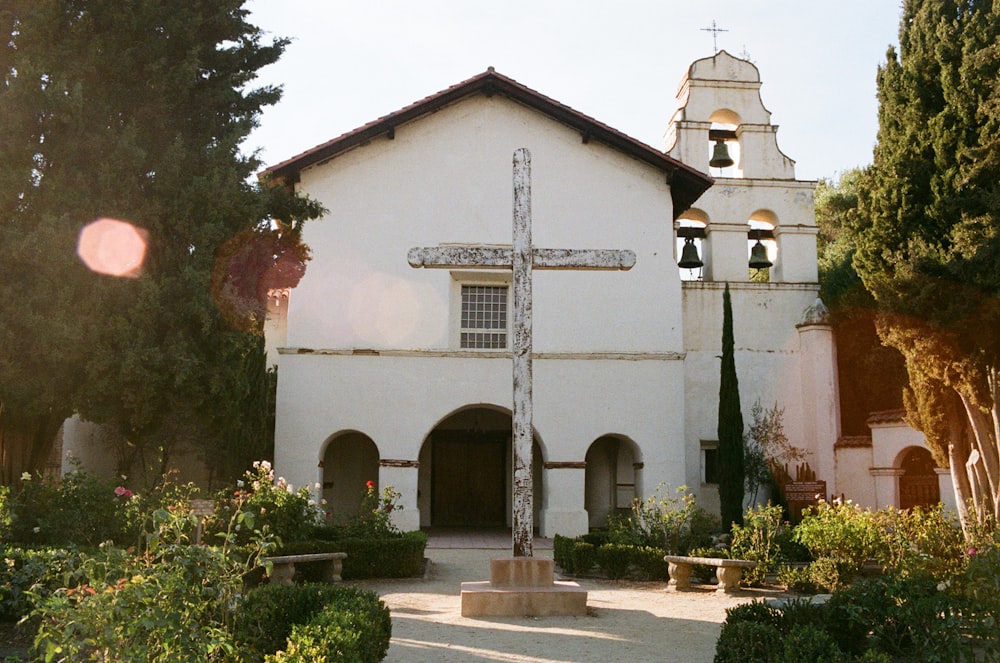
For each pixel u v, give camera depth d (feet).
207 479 71.92
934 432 49.65
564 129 75.97
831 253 112.57
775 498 77.87
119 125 43.45
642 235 74.95
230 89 47.03
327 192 73.00
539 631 31.07
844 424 86.63
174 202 43.73
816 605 25.81
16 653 25.43
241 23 49.14
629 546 47.47
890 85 49.42
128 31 43.19
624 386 71.51
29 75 39.01
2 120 39.01
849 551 41.45
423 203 73.36
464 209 73.56
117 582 18.48
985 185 44.14
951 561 35.86
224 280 45.32
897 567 32.01
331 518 59.88
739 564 41.24
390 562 47.55
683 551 48.80
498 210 73.77
